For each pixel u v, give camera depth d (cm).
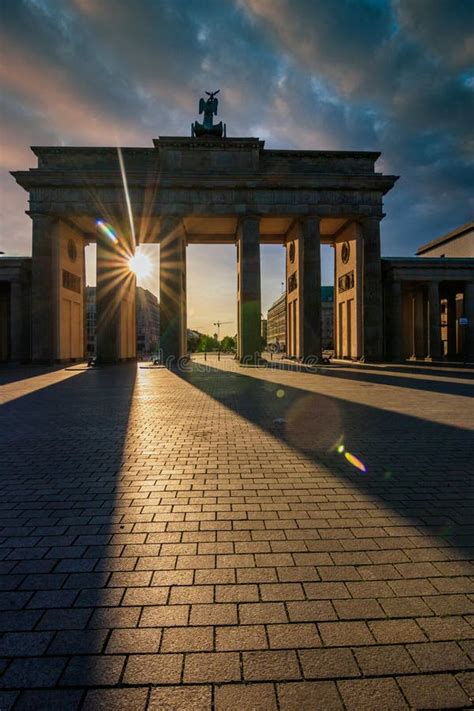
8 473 722
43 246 4134
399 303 4988
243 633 320
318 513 546
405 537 479
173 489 638
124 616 341
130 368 3784
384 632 322
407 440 945
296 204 4253
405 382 2366
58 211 4134
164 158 4203
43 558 436
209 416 1274
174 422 1179
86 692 266
